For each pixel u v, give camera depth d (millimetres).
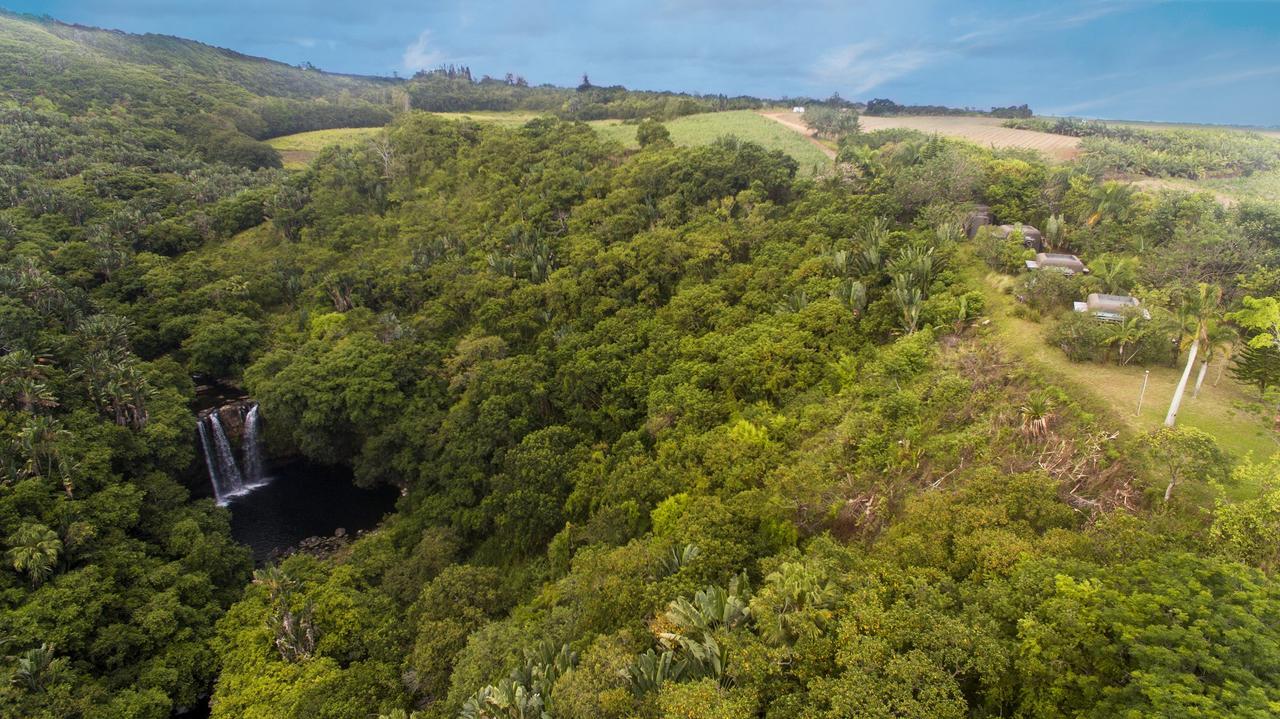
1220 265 49031
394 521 59750
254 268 89500
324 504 65938
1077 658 19625
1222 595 19797
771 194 83250
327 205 102875
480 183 101625
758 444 42969
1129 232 58156
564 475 52281
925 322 51312
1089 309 46500
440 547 51312
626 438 54312
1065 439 35438
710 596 27141
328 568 50812
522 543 50750
